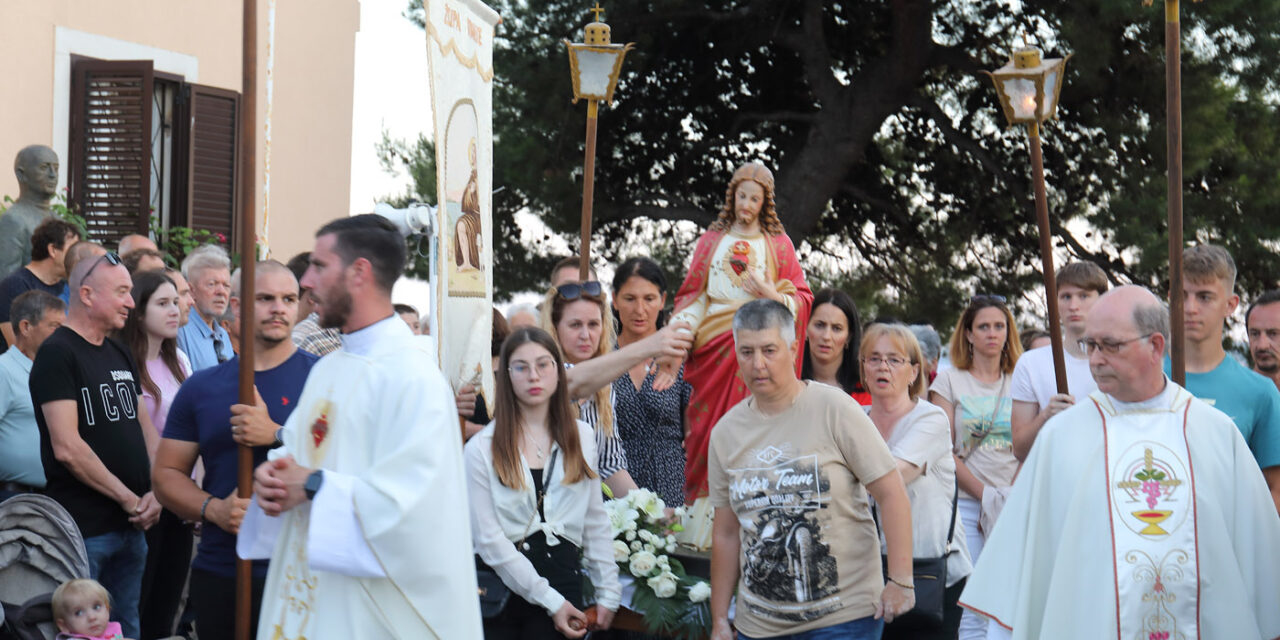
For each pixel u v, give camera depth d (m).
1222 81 13.79
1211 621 3.79
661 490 5.84
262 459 4.45
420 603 3.52
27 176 8.54
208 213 12.21
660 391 5.91
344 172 14.28
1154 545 3.82
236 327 5.24
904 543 4.48
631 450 5.88
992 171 15.92
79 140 11.49
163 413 6.13
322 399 3.69
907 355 5.34
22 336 6.02
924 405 5.34
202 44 12.53
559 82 14.30
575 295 5.78
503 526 4.85
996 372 6.59
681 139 16.45
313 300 3.79
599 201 15.02
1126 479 3.87
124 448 5.55
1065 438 3.98
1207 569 3.80
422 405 3.59
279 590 3.70
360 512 3.47
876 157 17.08
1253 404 4.67
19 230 8.45
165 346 6.32
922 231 17.11
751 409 4.64
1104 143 14.56
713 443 4.71
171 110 12.04
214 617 4.40
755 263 5.92
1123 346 3.85
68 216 8.87
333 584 3.58
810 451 4.48
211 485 4.46
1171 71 4.88
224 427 4.45
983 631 5.53
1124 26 13.45
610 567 5.10
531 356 4.88
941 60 15.61
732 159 16.92
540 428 4.98
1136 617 3.80
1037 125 5.88
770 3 15.48
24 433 5.92
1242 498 3.86
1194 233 13.42
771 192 6.04
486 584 4.84
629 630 5.37
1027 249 16.31
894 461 4.52
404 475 3.51
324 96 13.92
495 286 15.31
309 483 3.50
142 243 7.49
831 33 16.69
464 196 5.02
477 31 5.20
